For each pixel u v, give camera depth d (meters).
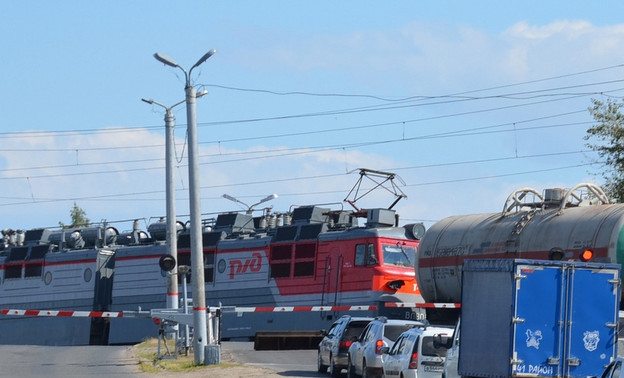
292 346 134.62
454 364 72.31
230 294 154.50
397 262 136.25
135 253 166.25
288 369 105.31
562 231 93.19
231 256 155.88
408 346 80.25
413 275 136.00
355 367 92.56
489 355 65.75
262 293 150.12
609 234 88.38
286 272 147.38
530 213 98.69
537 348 64.25
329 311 139.62
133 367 106.94
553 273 64.75
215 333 115.44
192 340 120.94
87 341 170.50
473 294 67.56
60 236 181.50
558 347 64.56
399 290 134.12
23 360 117.50
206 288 158.50
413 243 138.38
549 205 98.81
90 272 171.88
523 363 64.00
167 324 118.38
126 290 166.00
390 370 82.69
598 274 65.38
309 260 144.62
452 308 106.88
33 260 180.88
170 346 131.75
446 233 108.19
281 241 149.12
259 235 155.62
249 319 151.12
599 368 65.00
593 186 98.81
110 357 121.25
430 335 78.38
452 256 105.31
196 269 106.25
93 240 178.62
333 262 141.12
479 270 67.19
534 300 64.38
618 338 69.12
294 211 153.00
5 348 141.50
